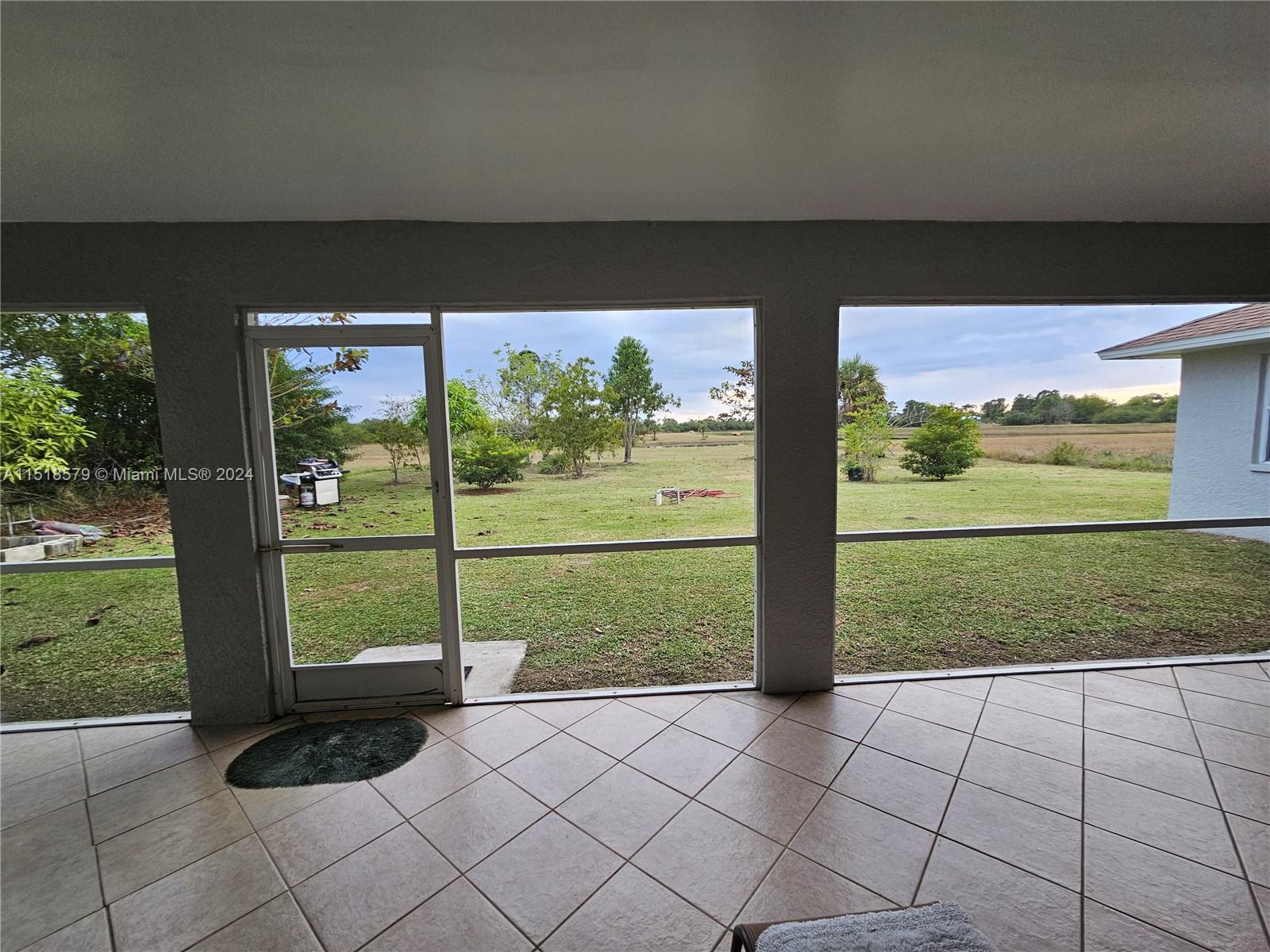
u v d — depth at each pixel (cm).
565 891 146
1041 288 241
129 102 144
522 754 209
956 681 261
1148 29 127
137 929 136
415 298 227
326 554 246
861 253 235
